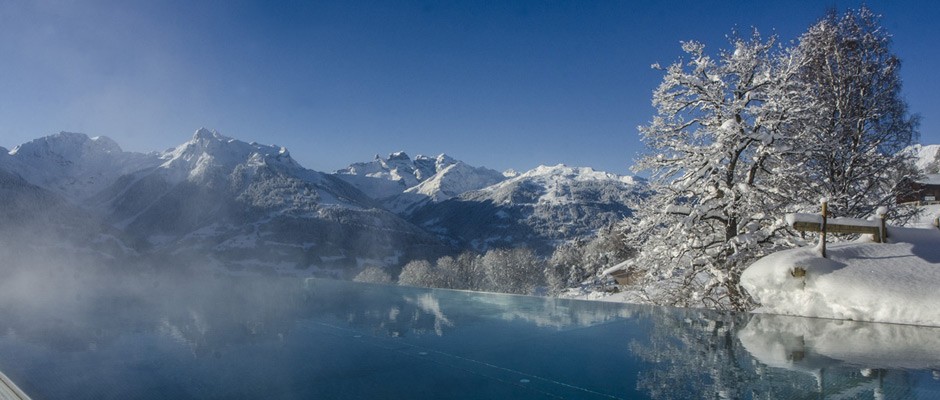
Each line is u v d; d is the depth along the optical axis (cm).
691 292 1046
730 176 1043
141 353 259
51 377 209
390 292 647
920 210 1348
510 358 257
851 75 1373
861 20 1441
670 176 1180
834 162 1307
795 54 1109
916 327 345
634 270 1295
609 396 187
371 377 216
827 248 446
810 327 356
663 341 307
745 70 1070
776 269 429
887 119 1419
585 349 279
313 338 311
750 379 212
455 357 257
